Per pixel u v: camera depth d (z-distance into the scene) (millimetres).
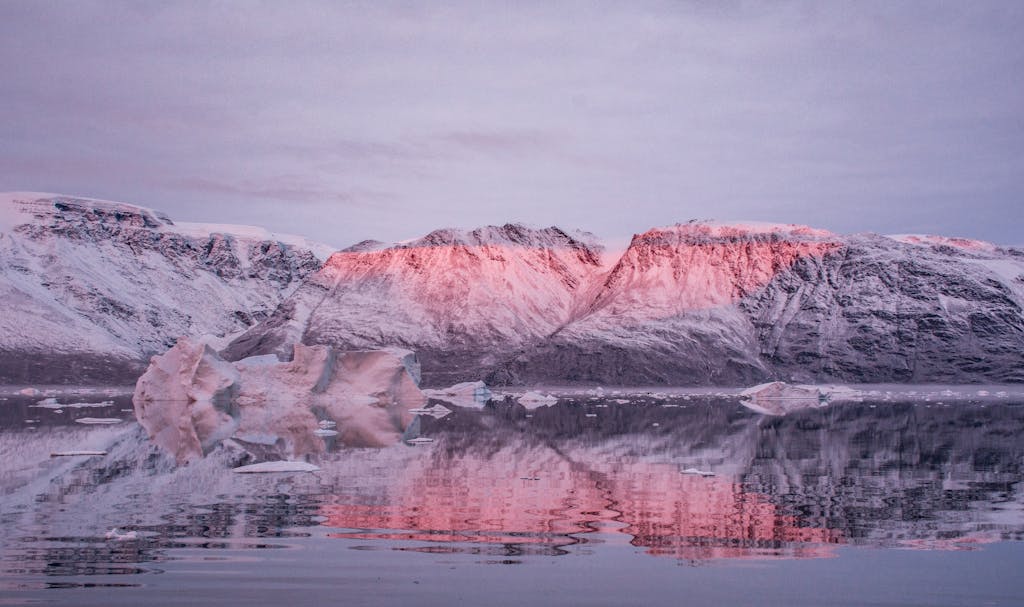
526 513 25125
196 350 91062
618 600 16859
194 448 44469
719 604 16656
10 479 32062
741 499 27844
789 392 126000
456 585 17672
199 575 18219
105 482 31234
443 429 59594
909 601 16906
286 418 70750
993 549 21016
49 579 17844
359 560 19578
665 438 52594
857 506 26688
